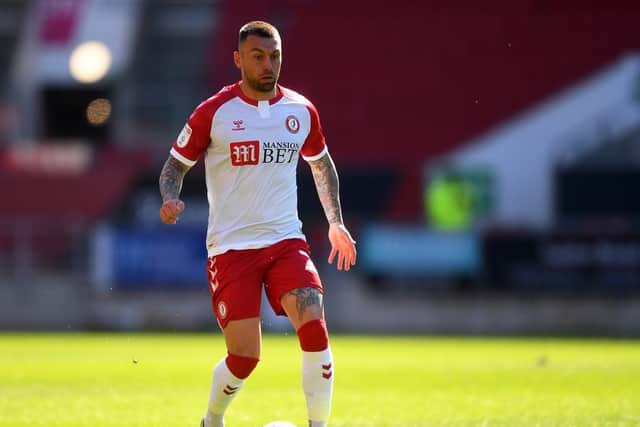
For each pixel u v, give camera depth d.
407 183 123.31
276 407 32.22
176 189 21.88
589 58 134.00
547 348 76.75
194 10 147.00
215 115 21.61
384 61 139.00
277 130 21.80
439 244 110.00
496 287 109.38
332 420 28.59
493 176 123.94
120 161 125.62
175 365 55.00
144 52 143.38
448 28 141.38
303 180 116.81
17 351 69.44
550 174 125.06
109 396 36.62
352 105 134.50
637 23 137.12
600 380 44.31
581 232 109.12
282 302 21.36
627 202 119.88
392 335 106.88
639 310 107.75
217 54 142.50
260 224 21.58
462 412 30.89
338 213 23.41
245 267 21.39
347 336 102.38
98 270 110.81
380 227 110.12
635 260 108.19
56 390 39.47
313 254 112.38
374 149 128.25
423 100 133.62
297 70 139.62
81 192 120.81
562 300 108.94
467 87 133.75
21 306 111.50
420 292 109.75
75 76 140.12
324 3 146.38
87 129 143.38
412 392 38.72
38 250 112.50
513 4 142.12
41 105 142.88
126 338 93.31
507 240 109.69
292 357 64.19
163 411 31.16
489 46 138.00
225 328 21.52
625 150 127.38
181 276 111.12
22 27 147.00
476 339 96.56
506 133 128.38
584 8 139.88
